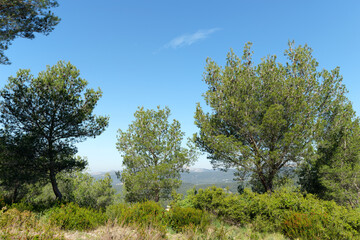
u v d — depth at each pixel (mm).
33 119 12703
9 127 12586
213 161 14930
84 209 8414
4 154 11820
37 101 12758
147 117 17750
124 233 6012
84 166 15000
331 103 14086
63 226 6789
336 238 6941
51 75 13477
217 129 14297
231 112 12969
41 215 8672
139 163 17109
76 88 13961
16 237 4773
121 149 17781
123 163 17562
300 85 12617
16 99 12312
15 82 12562
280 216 8648
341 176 14281
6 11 8961
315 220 7648
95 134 14695
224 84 13617
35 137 12234
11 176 12016
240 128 13250
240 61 14148
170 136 17828
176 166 16578
